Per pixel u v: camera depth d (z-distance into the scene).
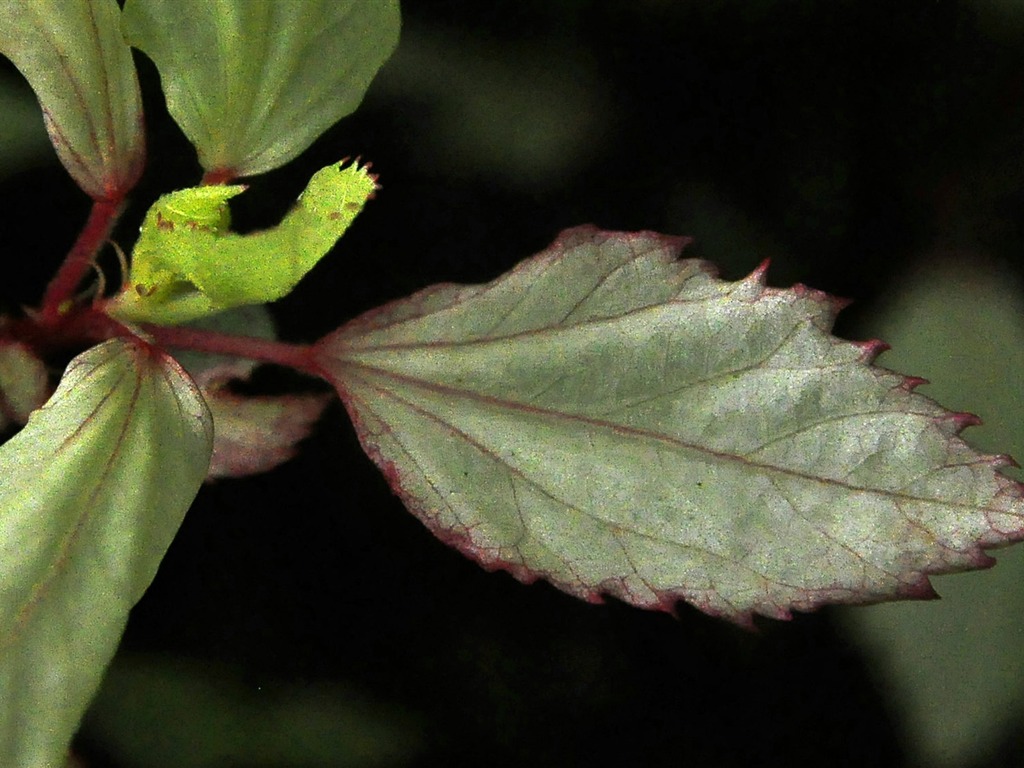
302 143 0.29
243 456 0.31
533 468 0.29
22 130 0.32
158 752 0.31
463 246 0.32
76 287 0.29
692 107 0.33
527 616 0.32
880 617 0.32
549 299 0.29
